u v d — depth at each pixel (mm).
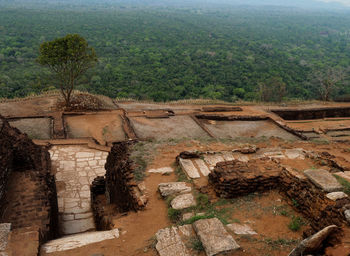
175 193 8852
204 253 5793
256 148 12352
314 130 23797
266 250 5812
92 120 23219
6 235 6160
